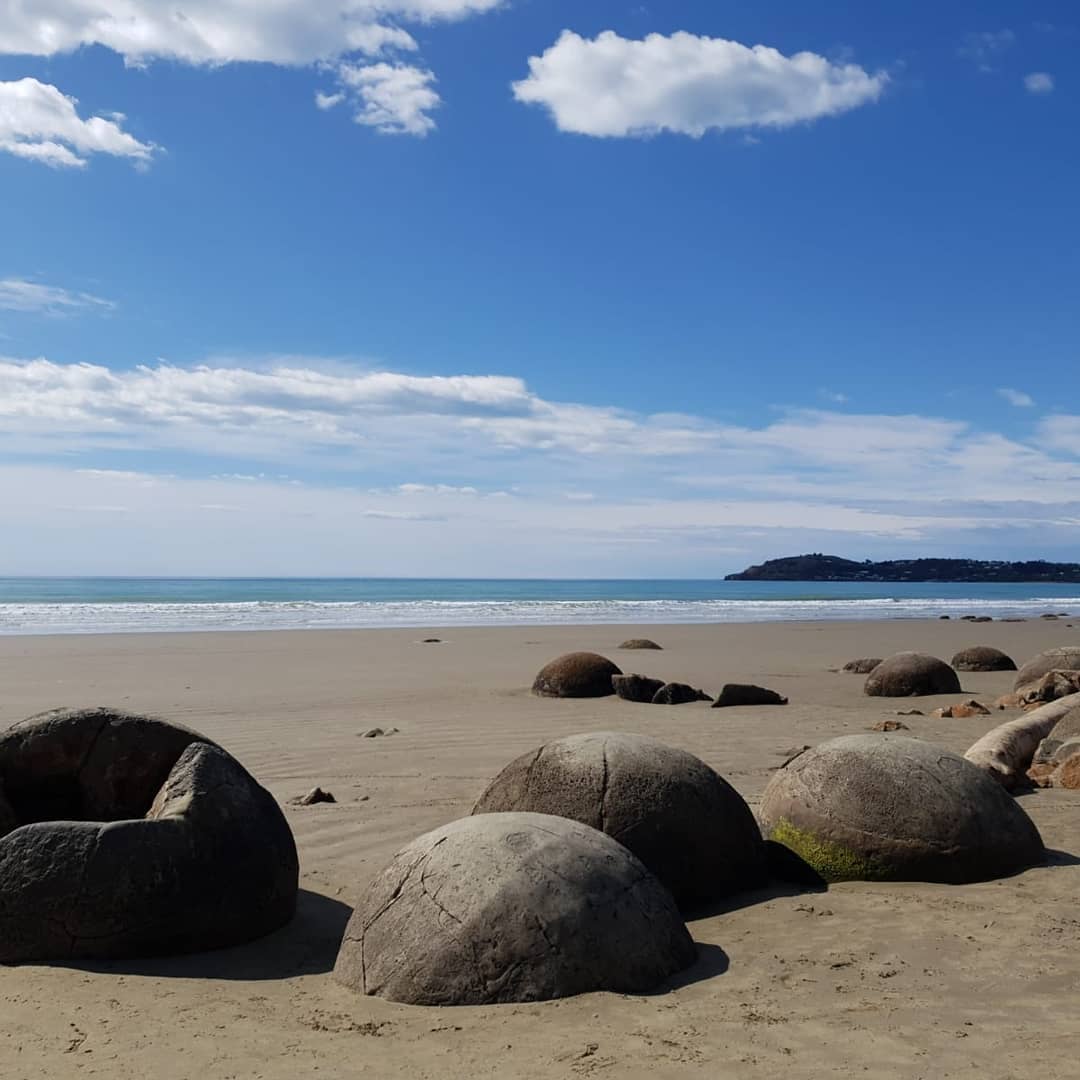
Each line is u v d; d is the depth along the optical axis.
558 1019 3.91
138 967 4.67
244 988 4.43
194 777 5.14
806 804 6.26
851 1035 3.78
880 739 6.54
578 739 6.16
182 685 16.08
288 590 79.44
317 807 8.01
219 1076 3.50
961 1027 3.86
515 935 4.21
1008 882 5.85
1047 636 30.56
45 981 4.42
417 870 4.54
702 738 11.38
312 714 13.12
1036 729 9.86
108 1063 3.61
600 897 4.38
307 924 5.39
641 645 24.25
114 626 30.34
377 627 31.69
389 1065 3.57
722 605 52.91
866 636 29.64
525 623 35.12
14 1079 3.47
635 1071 3.47
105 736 5.45
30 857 4.75
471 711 13.53
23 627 29.38
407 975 4.25
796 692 16.27
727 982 4.34
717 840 5.77
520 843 4.52
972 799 6.08
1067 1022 3.91
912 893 5.68
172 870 4.82
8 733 5.46
